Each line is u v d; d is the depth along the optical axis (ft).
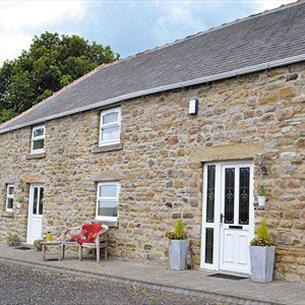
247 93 31.32
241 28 42.96
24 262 38.47
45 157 50.78
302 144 28.12
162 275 30.40
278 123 29.37
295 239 27.76
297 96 28.66
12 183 56.75
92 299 23.75
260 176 29.81
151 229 36.88
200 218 33.32
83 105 45.85
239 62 33.30
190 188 34.19
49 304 22.33
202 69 36.22
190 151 34.55
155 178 37.06
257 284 26.84
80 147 45.78
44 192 50.19
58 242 39.73
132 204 38.91
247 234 30.48
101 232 38.50
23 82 93.71
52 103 57.62
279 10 41.91
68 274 32.86
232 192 31.81
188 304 22.81
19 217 53.88
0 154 60.03
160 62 46.19
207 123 33.55
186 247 33.27
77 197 45.42
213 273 31.12
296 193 28.07
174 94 36.32
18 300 23.18
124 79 47.52
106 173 41.96
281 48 31.78
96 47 103.50
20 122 56.90
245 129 31.09
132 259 38.24
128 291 26.35
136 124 39.42
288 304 21.33
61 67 95.35
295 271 27.55
